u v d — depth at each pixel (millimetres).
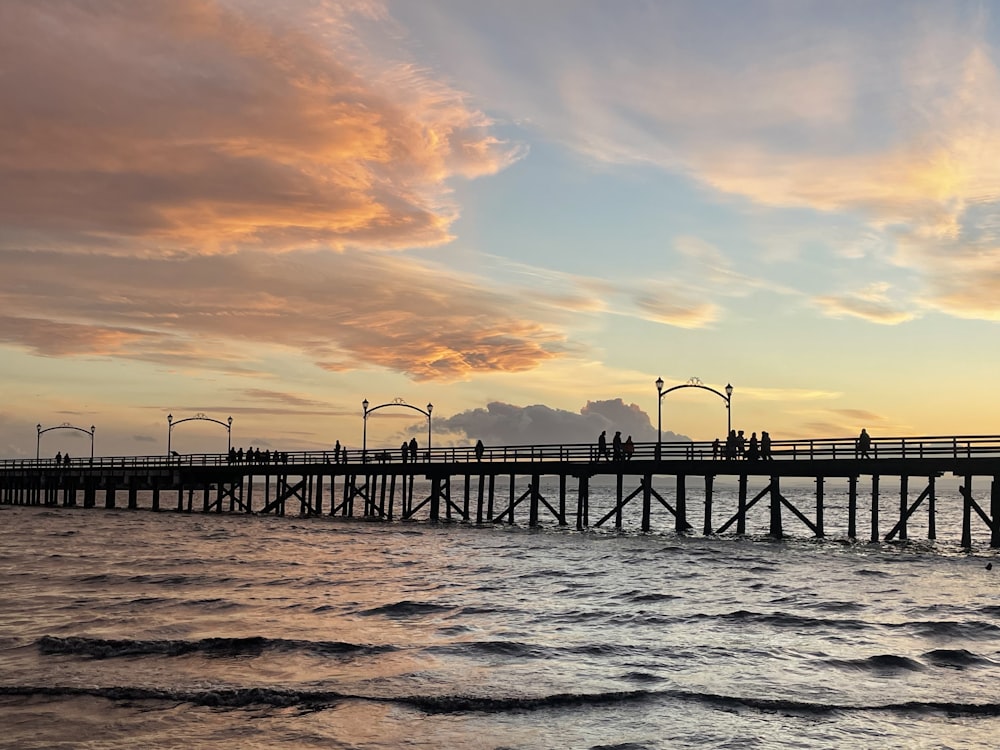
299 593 35000
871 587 36500
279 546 54656
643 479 58594
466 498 70750
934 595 34281
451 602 32906
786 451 50625
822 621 28828
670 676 22016
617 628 27969
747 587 36688
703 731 17953
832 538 57375
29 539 59188
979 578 39156
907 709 19297
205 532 65000
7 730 17859
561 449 60344
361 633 27125
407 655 24172
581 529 60469
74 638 25297
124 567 43125
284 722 18516
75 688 20422
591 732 17922
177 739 17469
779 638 26484
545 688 20859
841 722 18500
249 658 23703
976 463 46125
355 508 134125
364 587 36812
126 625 27984
